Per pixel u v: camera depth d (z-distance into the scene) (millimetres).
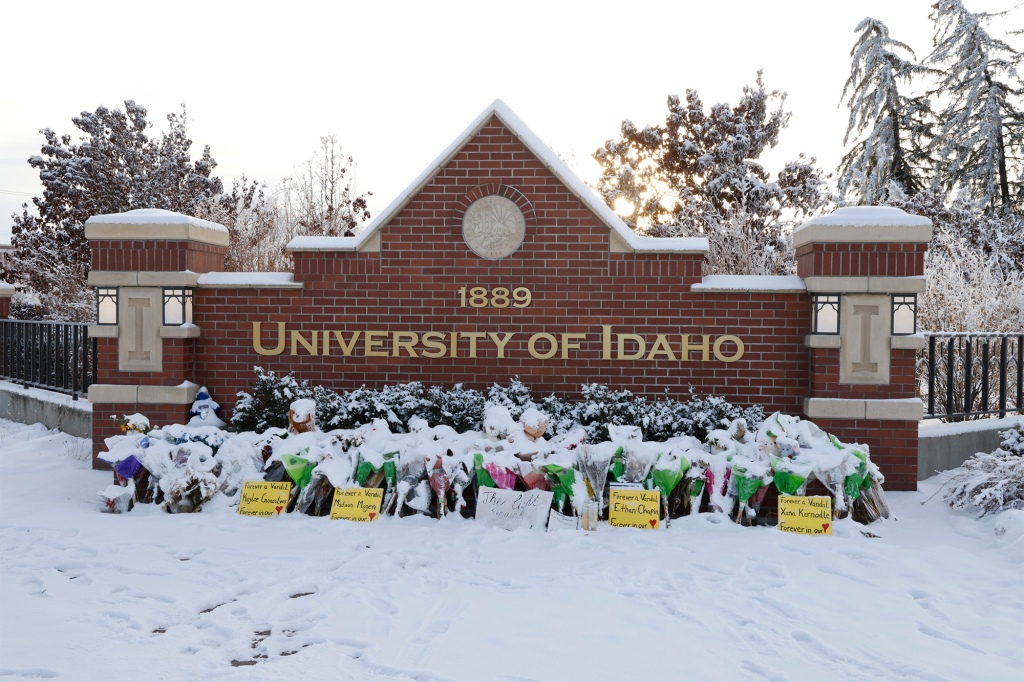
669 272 8938
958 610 5203
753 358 8844
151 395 9156
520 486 7566
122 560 6098
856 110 25312
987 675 4215
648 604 5242
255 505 7523
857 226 8281
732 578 5742
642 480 7297
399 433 8617
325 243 9242
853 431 8430
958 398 12305
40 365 13352
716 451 7660
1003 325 12383
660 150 23266
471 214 9164
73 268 19094
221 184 21516
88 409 11188
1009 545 6512
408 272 9242
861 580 5738
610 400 8664
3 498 8102
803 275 8930
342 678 4141
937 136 24484
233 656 4441
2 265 20797
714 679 4168
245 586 5543
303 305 9336
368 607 5129
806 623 4934
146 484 7945
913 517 7609
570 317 9086
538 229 9094
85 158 20125
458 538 6742
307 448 7629
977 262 14156
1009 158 24281
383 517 7387
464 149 9156
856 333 8406
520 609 5129
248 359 9383
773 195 19750
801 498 7121
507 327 9156
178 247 9180
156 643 4590
